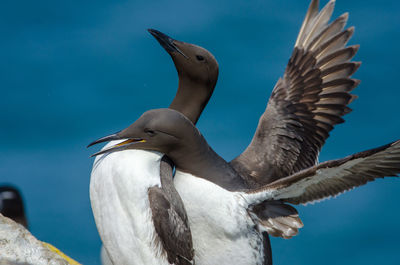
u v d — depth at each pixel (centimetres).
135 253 887
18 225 865
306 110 1241
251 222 956
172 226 884
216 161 984
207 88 1118
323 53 1267
